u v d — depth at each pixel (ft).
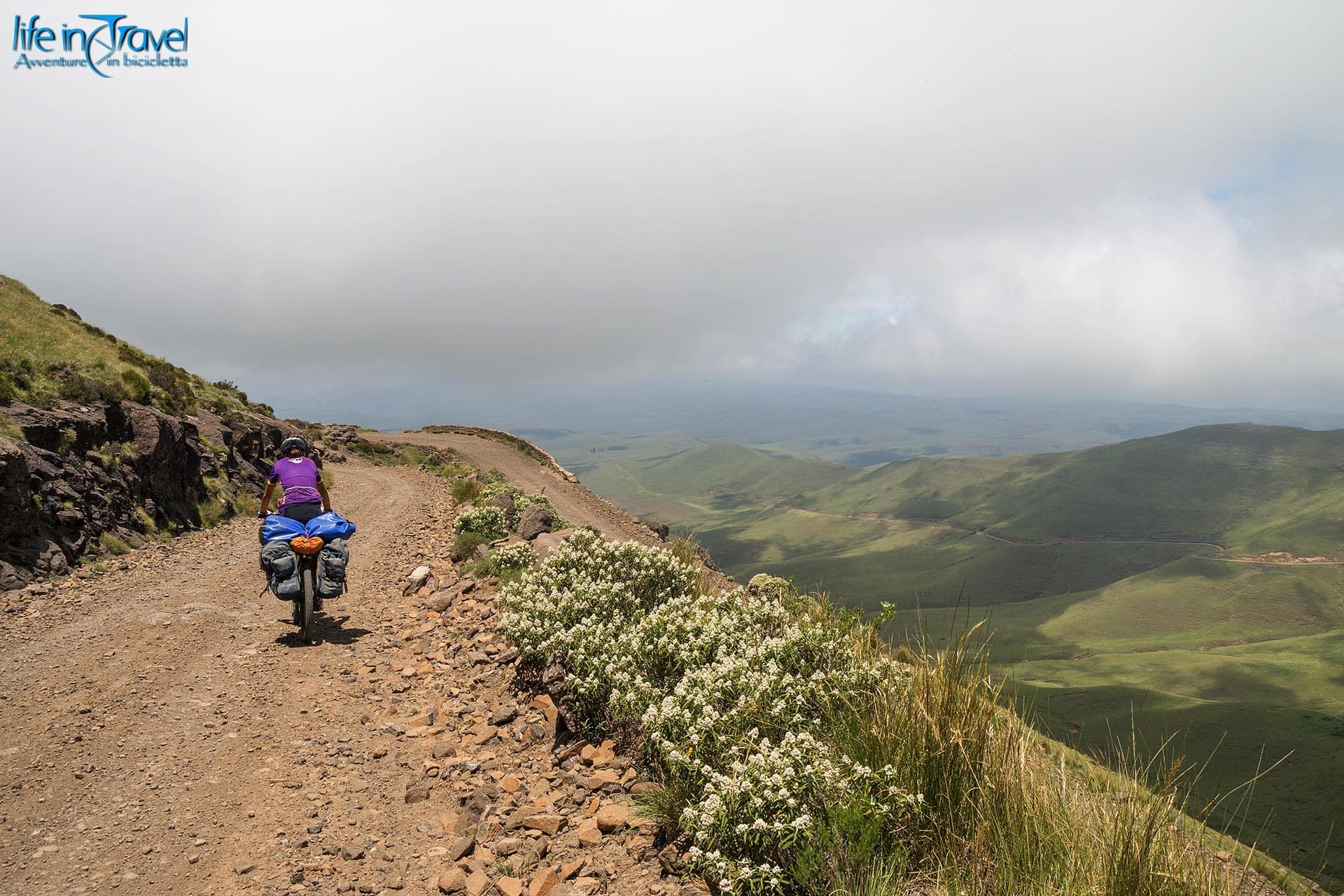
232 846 13.69
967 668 13.48
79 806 15.25
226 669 24.44
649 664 17.25
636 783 14.57
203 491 60.34
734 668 14.64
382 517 65.72
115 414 51.85
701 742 12.87
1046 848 10.78
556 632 19.77
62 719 19.86
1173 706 536.83
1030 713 13.19
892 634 16.24
